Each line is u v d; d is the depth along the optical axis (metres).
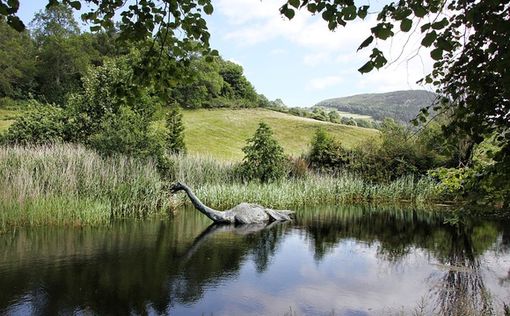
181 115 24.09
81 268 7.61
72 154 13.74
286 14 2.86
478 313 6.07
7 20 2.98
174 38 4.01
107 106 17.11
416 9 2.37
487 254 9.66
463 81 3.62
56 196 11.49
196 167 19.36
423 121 4.02
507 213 4.79
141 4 3.76
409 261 8.95
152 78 4.07
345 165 23.89
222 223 13.20
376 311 6.12
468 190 4.28
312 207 18.17
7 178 11.57
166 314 5.77
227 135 42.47
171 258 8.53
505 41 2.73
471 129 3.80
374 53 2.63
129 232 10.93
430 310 6.17
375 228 12.99
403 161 21.95
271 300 6.43
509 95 3.20
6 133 18.64
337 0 2.66
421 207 18.52
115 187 13.72
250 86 65.94
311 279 7.52
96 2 3.67
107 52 58.12
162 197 14.74
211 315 5.78
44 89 51.34
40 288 6.55
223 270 7.86
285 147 39.25
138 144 16.12
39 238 9.77
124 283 6.91
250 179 19.97
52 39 52.00
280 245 10.23
